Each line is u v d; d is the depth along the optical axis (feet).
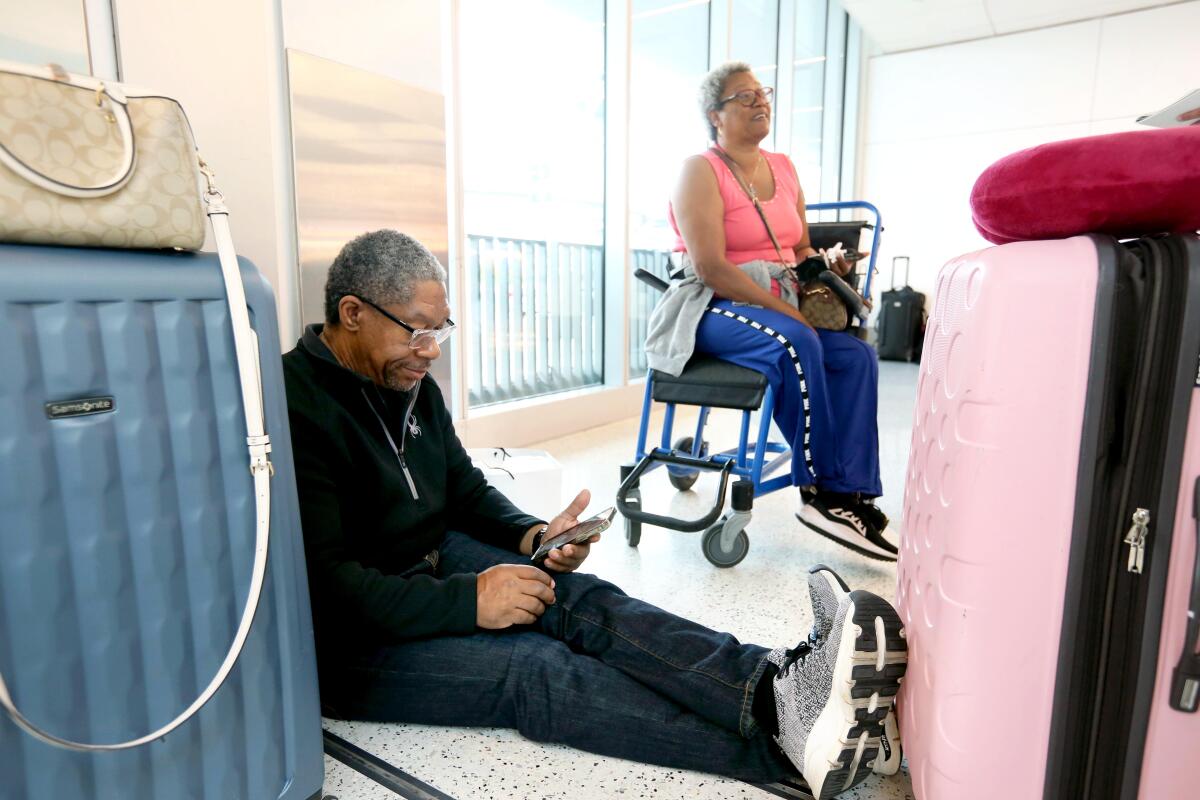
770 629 4.99
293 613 2.97
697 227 6.55
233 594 2.76
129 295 2.39
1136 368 2.19
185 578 2.61
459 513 4.75
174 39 4.69
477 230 10.42
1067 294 2.23
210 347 2.62
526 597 3.71
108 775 2.47
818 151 22.61
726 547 6.17
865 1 19.72
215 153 5.05
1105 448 2.24
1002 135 22.22
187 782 2.68
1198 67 19.60
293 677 2.99
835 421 6.41
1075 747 2.38
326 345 3.72
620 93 12.35
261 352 2.77
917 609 2.91
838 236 8.82
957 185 23.02
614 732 3.48
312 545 3.49
